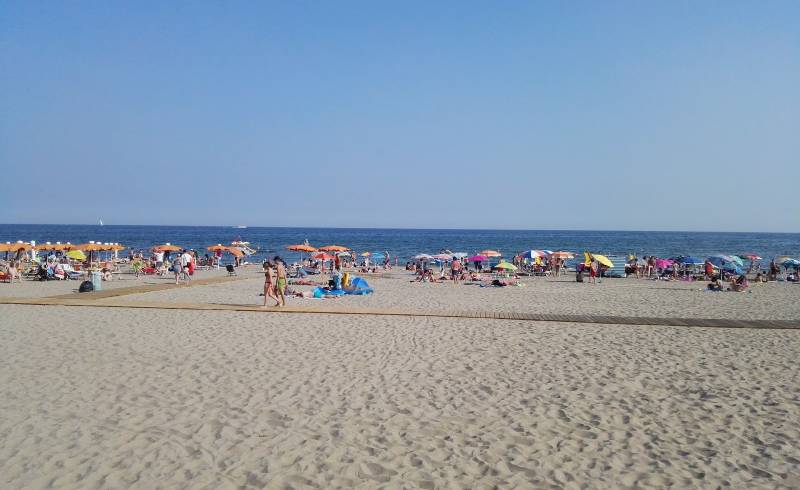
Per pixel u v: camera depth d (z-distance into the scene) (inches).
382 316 598.9
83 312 597.6
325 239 4404.5
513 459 227.9
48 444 235.3
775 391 327.9
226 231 7298.2
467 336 490.3
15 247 1226.6
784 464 225.1
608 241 4542.3
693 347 452.4
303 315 599.5
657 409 293.1
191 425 260.1
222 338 465.1
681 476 213.8
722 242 4402.1
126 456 224.5
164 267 1243.2
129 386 320.8
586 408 293.7
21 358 384.8
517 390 325.1
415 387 328.2
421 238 4874.5
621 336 498.3
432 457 228.7
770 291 980.6
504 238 5167.3
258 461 221.8
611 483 207.3
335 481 205.8
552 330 525.7
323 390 319.0
